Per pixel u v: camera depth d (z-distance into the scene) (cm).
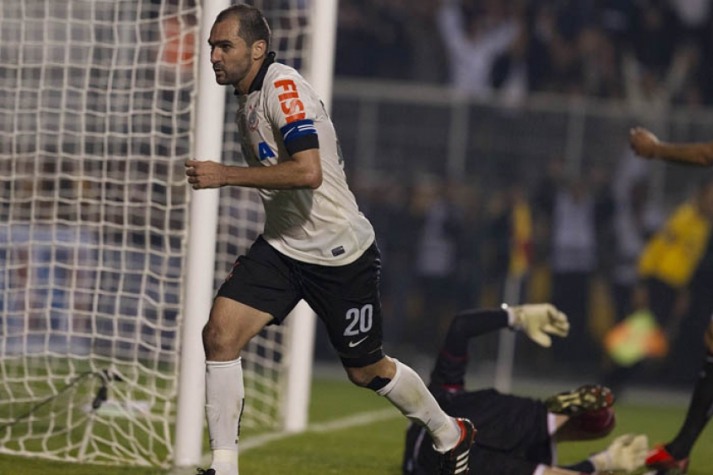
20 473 2245
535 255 5178
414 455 2181
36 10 2958
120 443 2484
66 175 2561
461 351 2241
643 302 4844
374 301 1917
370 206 5316
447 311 5244
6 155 2625
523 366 5228
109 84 2512
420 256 5266
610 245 5153
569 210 5162
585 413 2214
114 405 2483
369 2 6031
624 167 5212
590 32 5875
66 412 2602
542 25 5891
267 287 1883
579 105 5256
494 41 5878
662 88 5812
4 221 3053
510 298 5153
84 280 3103
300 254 1878
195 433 2392
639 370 4988
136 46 2514
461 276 5228
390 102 5359
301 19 3409
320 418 3466
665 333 5084
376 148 5359
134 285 3509
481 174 5288
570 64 5825
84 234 3053
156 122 2816
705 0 5916
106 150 2517
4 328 2642
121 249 2516
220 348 1875
